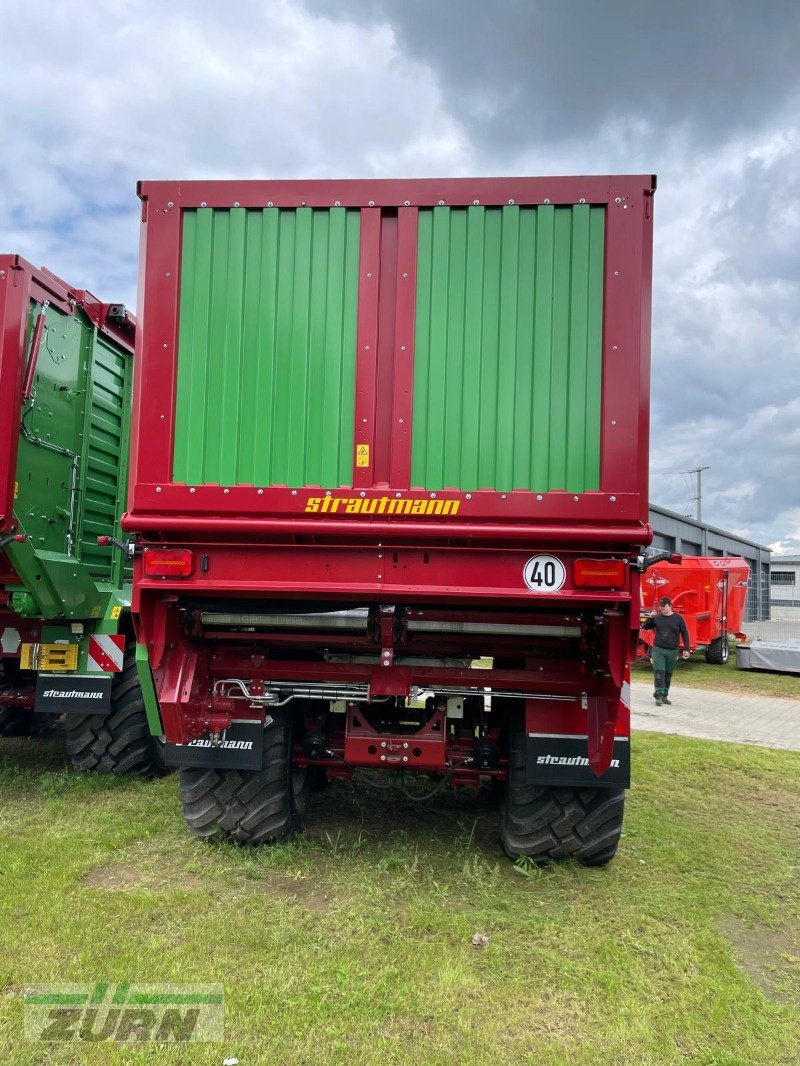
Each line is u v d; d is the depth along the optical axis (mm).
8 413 4676
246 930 3146
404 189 3441
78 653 5344
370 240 3447
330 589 3381
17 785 5297
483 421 3383
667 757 6719
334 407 3443
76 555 5637
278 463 3453
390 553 3389
